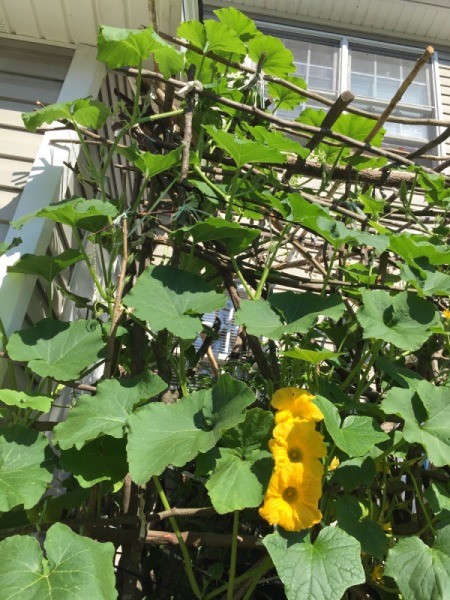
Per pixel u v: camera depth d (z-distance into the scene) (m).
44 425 1.33
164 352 1.34
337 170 1.89
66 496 1.26
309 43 5.04
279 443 0.98
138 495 1.19
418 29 5.12
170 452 0.98
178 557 1.47
